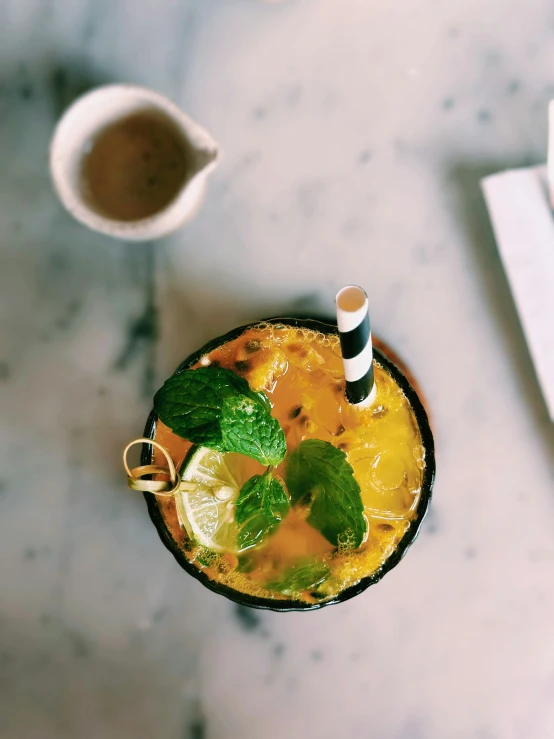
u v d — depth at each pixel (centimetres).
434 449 25
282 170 28
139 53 29
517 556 27
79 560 28
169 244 28
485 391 28
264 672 27
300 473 25
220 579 25
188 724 27
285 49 28
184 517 24
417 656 27
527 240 27
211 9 28
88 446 28
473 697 27
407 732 27
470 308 28
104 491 28
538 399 27
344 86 28
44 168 29
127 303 28
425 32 28
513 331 28
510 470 27
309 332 26
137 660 28
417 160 28
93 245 29
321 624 27
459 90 28
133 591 28
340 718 27
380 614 27
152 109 26
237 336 26
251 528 25
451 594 27
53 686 28
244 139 28
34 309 29
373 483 25
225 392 23
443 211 28
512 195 27
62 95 29
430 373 28
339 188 28
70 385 28
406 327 28
